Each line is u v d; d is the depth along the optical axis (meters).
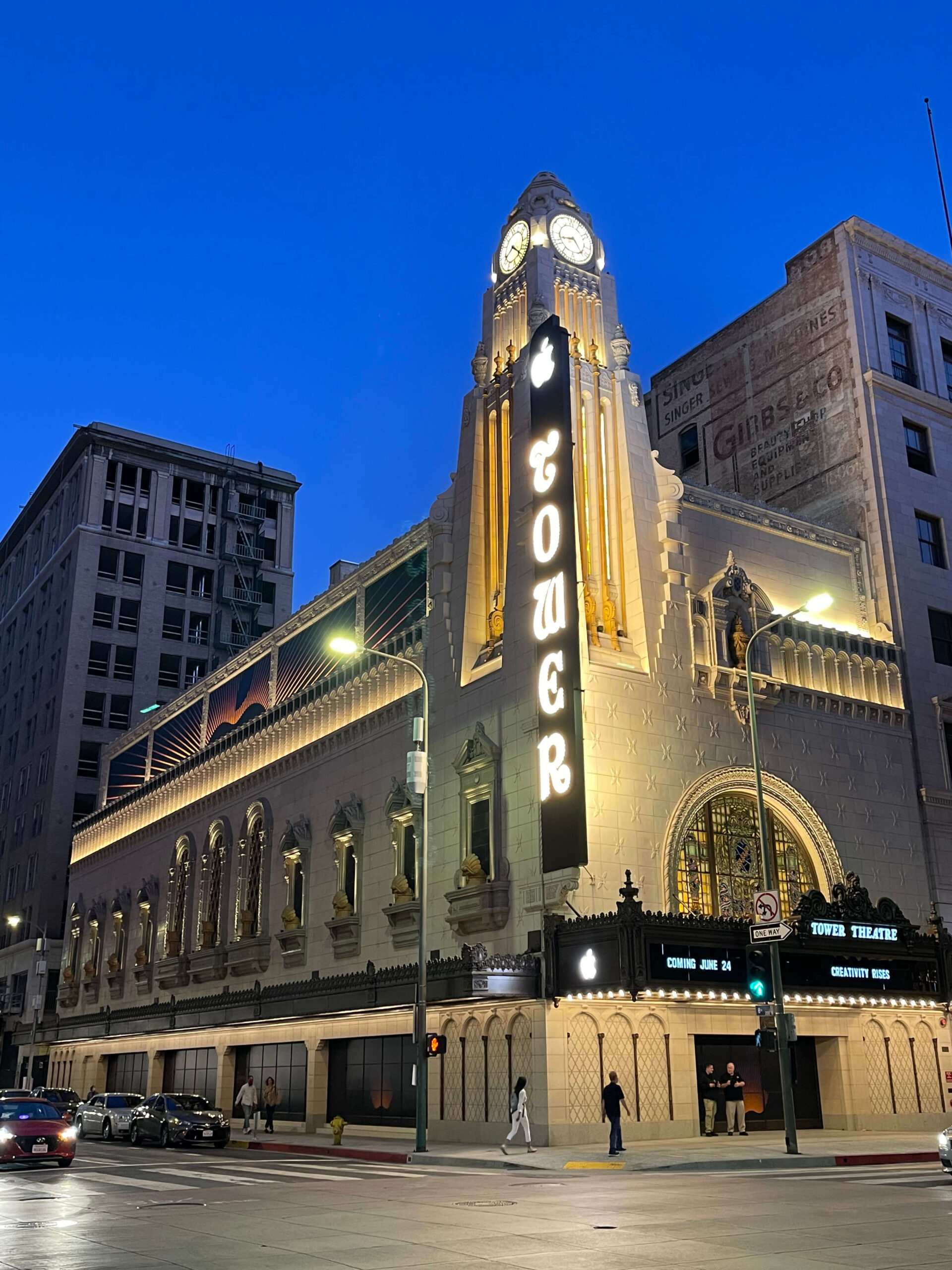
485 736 37.44
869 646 44.50
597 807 34.53
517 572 37.78
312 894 46.44
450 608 41.22
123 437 98.44
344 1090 41.75
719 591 40.25
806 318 53.44
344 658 48.66
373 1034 40.00
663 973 30.58
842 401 50.56
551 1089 30.92
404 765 41.94
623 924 30.47
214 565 99.94
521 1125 29.73
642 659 37.47
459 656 39.84
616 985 30.28
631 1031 32.81
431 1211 16.73
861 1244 12.71
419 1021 29.97
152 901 62.50
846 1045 36.66
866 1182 20.38
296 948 46.59
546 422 37.38
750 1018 35.03
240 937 50.41
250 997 45.66
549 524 36.09
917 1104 37.28
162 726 70.62
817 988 34.19
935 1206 16.34
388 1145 33.19
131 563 96.38
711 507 42.41
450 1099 35.09
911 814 42.94
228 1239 13.98
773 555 44.03
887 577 46.53
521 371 40.09
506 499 40.53
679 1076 33.09
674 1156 26.17
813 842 39.44
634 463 40.28
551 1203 17.55
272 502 105.94
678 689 37.84
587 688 35.69
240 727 55.59
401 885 39.78
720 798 38.09
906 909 41.38
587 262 43.38
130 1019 57.34
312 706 49.31
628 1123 31.69
